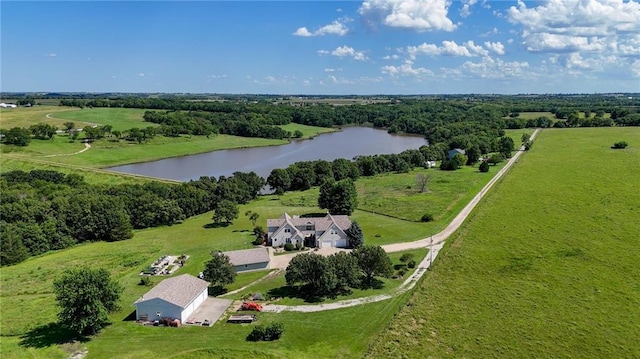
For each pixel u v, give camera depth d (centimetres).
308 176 15388
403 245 9325
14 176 14038
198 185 13150
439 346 5600
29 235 9575
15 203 10600
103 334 6078
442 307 6544
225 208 11219
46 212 10462
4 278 8194
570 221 9994
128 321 6431
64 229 10250
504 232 9512
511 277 7431
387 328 6016
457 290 7056
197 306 6800
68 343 5850
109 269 8462
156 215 11356
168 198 12038
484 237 9288
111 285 6328
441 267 7956
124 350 5666
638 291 6794
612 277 7275
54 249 9988
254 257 8362
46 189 12669
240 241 9831
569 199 11706
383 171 17675
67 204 10669
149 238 10344
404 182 15488
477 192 13575
